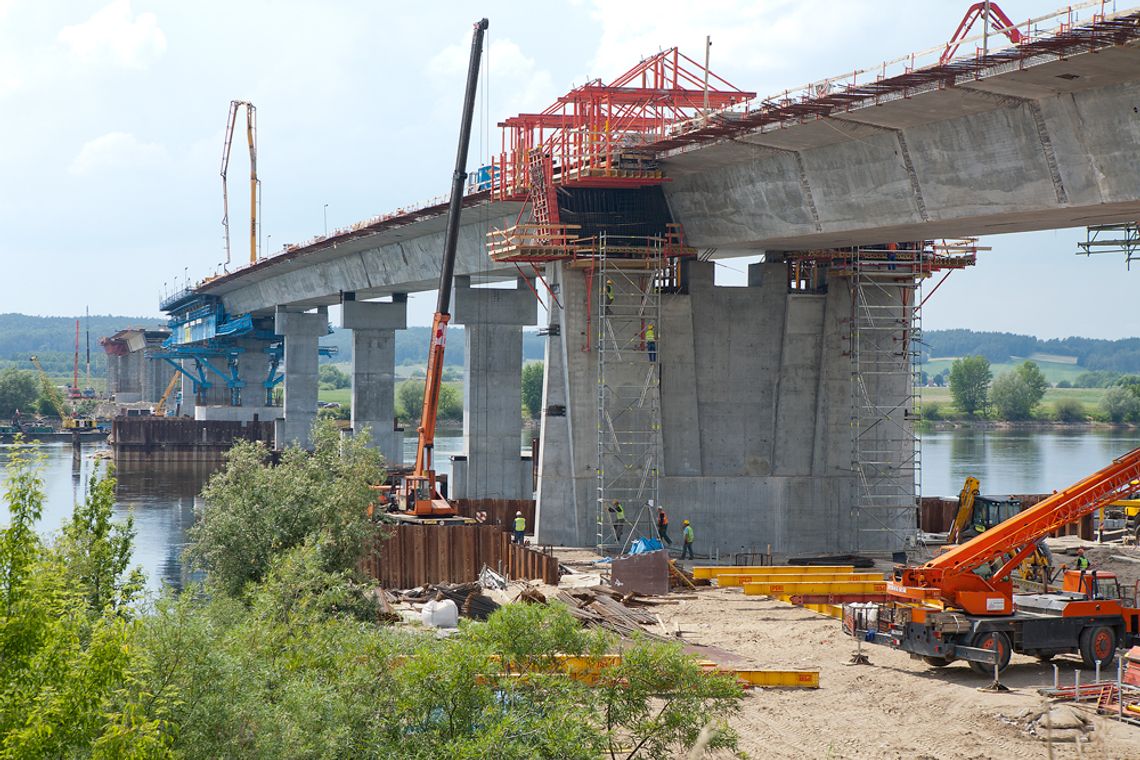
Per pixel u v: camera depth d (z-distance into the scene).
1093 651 34.84
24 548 17.02
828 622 42.47
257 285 129.62
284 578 29.64
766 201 53.84
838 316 62.25
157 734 16.41
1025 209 41.72
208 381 168.00
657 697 23.20
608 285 59.75
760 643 39.12
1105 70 36.19
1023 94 39.41
